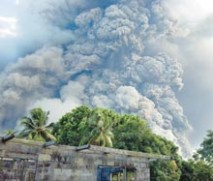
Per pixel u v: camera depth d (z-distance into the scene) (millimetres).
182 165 45656
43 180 15758
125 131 38375
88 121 40812
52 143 15625
